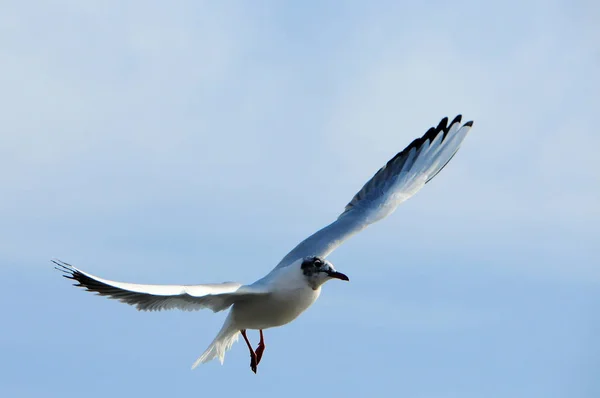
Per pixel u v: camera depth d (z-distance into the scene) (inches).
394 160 665.0
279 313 545.0
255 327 555.5
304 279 546.9
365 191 653.9
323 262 550.6
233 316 548.1
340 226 620.1
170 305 502.9
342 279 545.3
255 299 535.5
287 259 590.2
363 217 629.6
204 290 480.7
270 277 545.0
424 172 664.4
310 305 555.2
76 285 452.4
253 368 569.0
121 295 472.1
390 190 651.5
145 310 493.4
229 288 499.8
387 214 636.1
